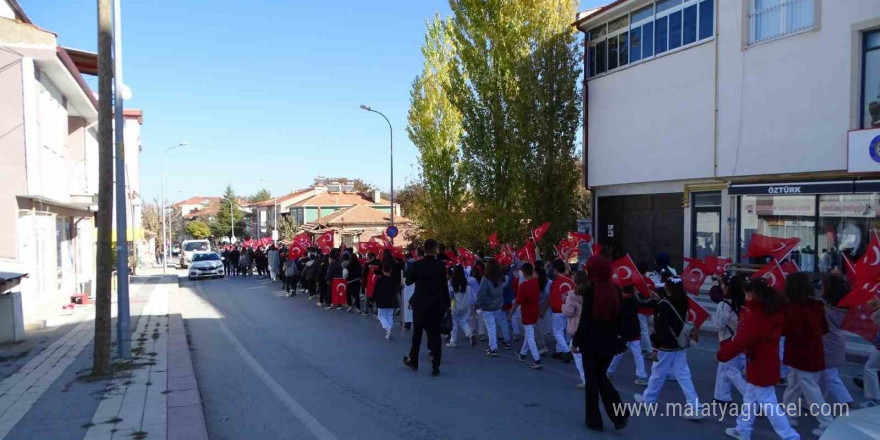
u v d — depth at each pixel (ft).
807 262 50.49
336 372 30.94
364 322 50.37
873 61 45.80
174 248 348.18
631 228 69.46
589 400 21.15
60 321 51.19
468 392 26.68
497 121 70.64
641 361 28.07
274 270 103.60
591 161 73.41
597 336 20.84
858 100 46.32
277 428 21.67
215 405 24.82
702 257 60.03
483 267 42.24
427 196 90.43
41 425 20.80
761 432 21.09
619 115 68.85
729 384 23.95
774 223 53.31
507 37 68.08
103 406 23.21
